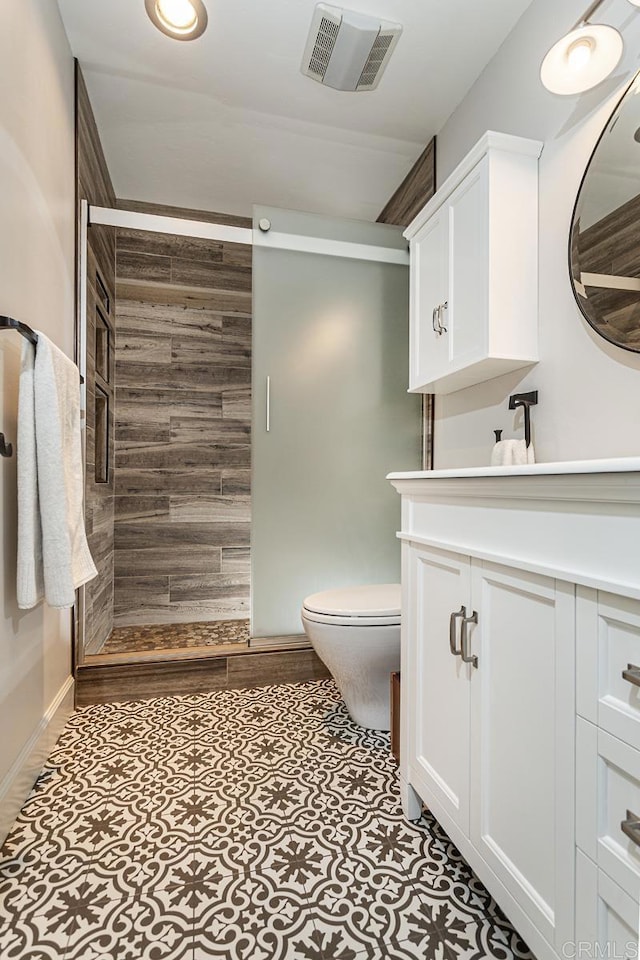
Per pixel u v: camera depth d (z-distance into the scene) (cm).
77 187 191
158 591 287
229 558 298
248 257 302
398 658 158
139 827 121
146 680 196
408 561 126
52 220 161
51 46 157
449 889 102
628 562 61
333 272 222
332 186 263
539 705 78
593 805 67
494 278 146
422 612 119
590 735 67
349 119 211
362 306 225
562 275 141
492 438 174
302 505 217
